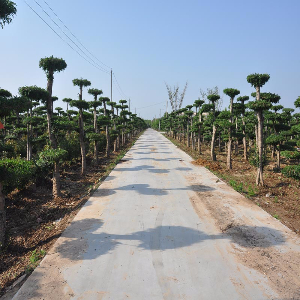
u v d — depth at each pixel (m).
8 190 6.73
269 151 17.12
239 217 6.11
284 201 7.37
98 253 4.49
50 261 4.23
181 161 14.74
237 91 11.59
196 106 19.77
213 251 4.55
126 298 3.36
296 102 7.36
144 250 4.59
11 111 4.63
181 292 3.47
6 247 4.63
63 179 9.95
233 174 11.10
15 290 3.56
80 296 3.39
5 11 4.21
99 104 13.84
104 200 7.40
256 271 3.95
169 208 6.75
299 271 3.94
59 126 7.82
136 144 26.73
